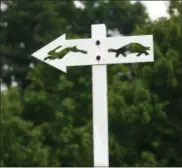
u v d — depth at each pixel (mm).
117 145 45906
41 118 53375
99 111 16062
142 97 45375
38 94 52969
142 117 44438
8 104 50312
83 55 16406
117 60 16203
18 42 70938
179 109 46500
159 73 45625
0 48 69125
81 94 50500
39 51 16656
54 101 52562
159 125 45531
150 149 46562
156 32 47156
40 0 68125
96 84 16188
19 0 69250
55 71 53500
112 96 45844
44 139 49125
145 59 16125
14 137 47156
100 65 16297
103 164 15844
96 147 15930
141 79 46500
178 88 46188
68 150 47156
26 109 53469
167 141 45969
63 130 47688
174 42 46969
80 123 50062
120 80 53625
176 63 45625
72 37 53500
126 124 46156
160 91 46438
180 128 45656
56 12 68625
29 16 68750
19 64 70625
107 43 16250
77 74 51406
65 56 16531
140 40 16109
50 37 67312
